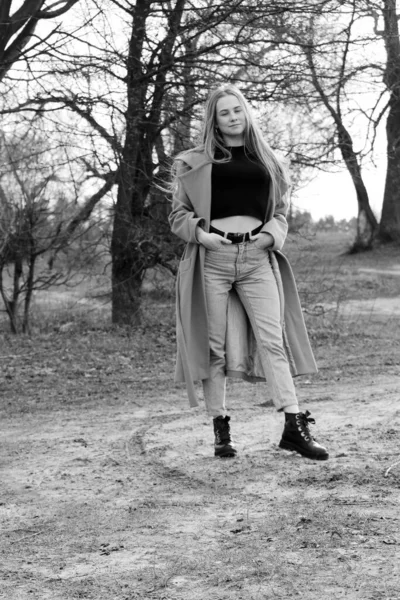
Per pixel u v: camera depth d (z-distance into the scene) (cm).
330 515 438
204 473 551
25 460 634
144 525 449
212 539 417
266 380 558
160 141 1543
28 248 1566
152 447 648
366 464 545
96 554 407
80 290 2097
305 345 572
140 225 1564
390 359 1215
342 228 4575
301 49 1423
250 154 555
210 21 1416
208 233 545
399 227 3912
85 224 1577
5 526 464
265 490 501
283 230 554
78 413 861
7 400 959
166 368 1194
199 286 556
